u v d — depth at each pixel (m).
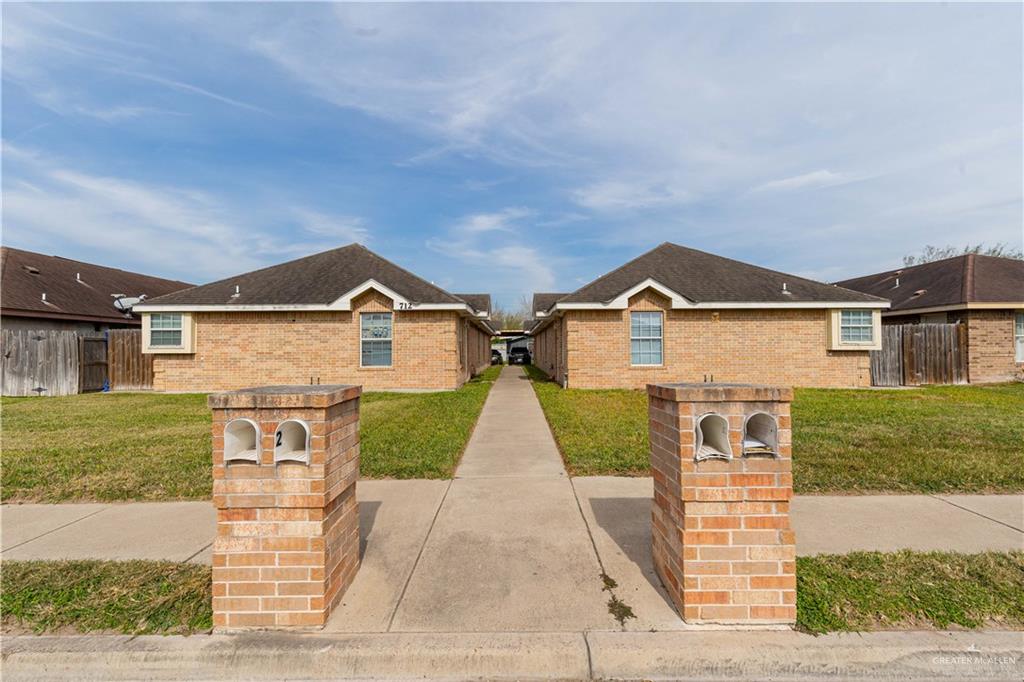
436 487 5.45
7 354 14.63
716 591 2.84
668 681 2.54
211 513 4.69
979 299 15.84
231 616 2.86
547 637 2.73
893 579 3.26
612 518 4.48
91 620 2.92
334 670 2.61
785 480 2.87
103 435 8.12
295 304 14.91
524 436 8.27
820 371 14.92
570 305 14.77
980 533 4.04
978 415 9.36
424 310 15.20
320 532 2.86
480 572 3.48
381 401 12.52
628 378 15.06
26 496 5.17
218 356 15.23
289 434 3.08
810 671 2.55
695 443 2.89
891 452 6.50
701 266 17.08
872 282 23.75
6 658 2.63
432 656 2.62
